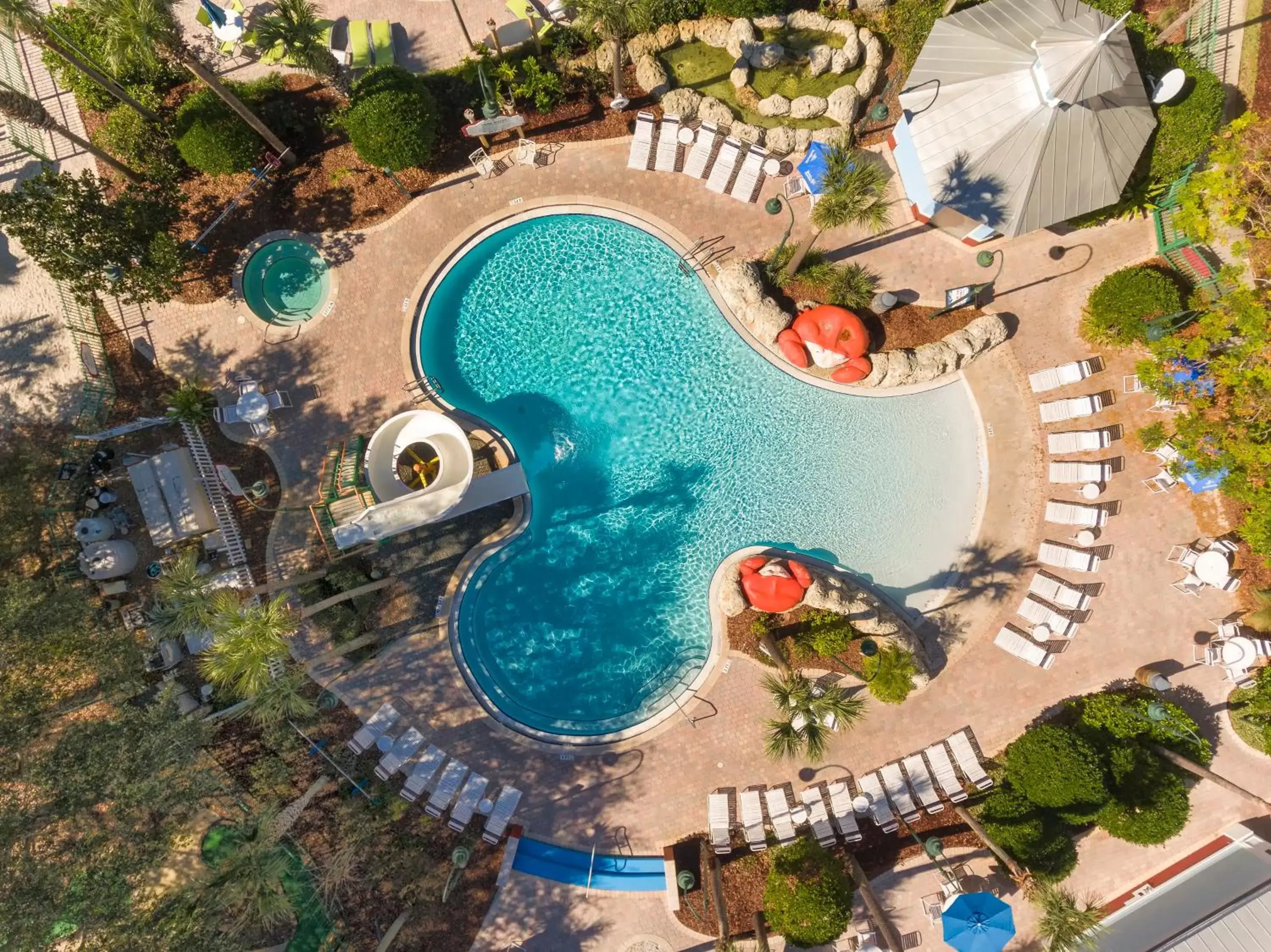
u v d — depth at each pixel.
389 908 21.56
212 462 21.62
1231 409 19.36
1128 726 20.69
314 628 21.97
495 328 22.72
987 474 22.25
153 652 21.11
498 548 22.30
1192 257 21.09
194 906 17.98
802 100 21.75
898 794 21.61
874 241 22.17
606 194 22.27
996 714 22.02
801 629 21.86
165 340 22.17
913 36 21.62
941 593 22.34
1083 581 22.12
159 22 16.28
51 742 19.61
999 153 19.45
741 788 22.03
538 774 22.11
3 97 16.67
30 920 16.80
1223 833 21.73
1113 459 22.00
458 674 22.16
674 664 22.44
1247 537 19.86
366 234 22.28
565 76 22.08
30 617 18.28
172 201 20.77
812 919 19.14
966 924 18.58
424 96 20.55
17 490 21.09
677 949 21.64
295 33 17.69
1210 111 19.64
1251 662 20.77
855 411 22.52
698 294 22.50
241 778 21.53
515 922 21.77
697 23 21.83
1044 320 22.08
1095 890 21.91
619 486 22.77
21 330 22.19
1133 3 21.45
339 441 22.22
